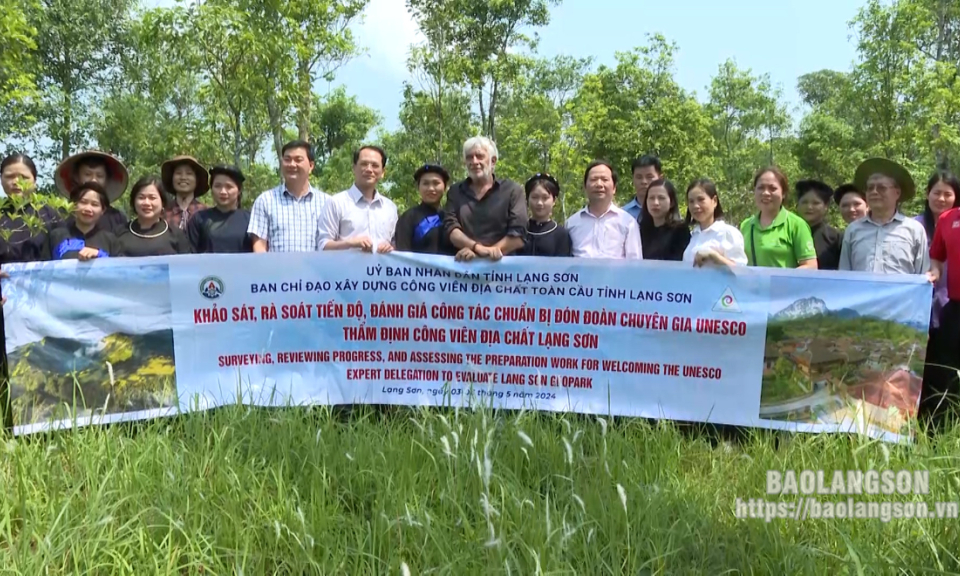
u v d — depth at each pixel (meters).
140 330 5.18
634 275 5.25
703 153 26.19
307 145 6.10
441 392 5.40
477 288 5.35
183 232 6.03
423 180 6.02
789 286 5.14
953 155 17.53
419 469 4.20
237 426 4.71
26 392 5.00
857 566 3.15
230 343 5.31
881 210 5.81
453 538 3.55
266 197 6.10
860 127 25.86
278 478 3.99
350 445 4.42
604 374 5.32
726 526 3.81
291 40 12.28
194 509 3.71
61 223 5.88
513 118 24.97
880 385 5.13
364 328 5.40
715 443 5.33
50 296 5.04
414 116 20.66
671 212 6.23
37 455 4.20
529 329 5.35
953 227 5.53
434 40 19.03
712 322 5.21
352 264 5.35
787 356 5.18
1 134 13.32
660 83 24.83
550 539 3.36
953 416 5.18
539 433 4.63
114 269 5.13
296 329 5.38
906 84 18.00
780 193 5.97
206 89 12.63
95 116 23.39
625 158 23.69
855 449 4.36
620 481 4.13
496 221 5.63
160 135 22.42
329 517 3.75
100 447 4.29
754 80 36.69
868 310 5.11
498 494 3.91
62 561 3.38
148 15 11.83
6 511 3.62
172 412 5.19
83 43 22.61
